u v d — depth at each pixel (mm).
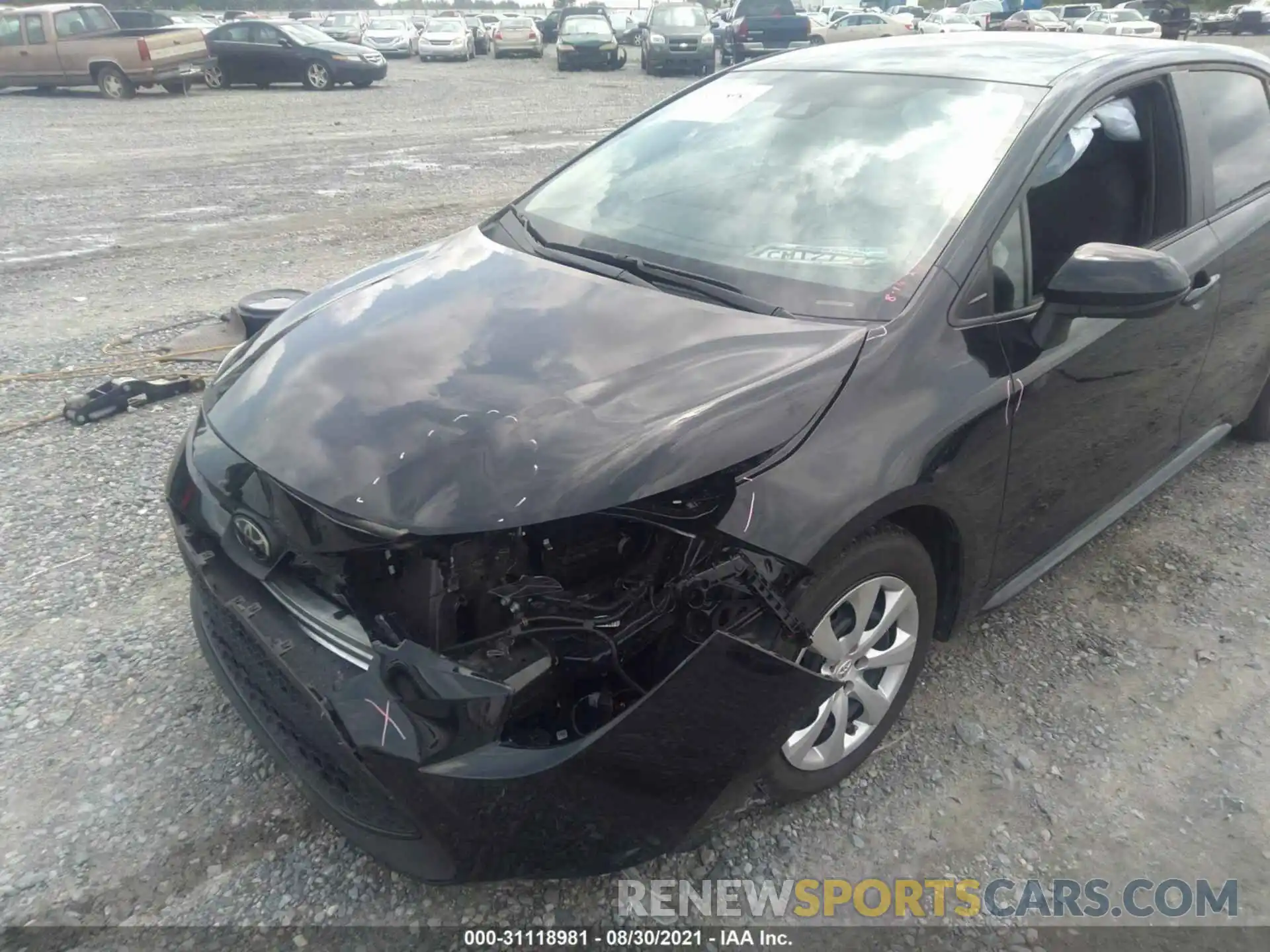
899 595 2416
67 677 2875
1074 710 2824
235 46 19797
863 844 2402
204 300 6098
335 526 1978
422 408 2139
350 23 32844
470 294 2682
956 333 2430
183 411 4586
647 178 3193
